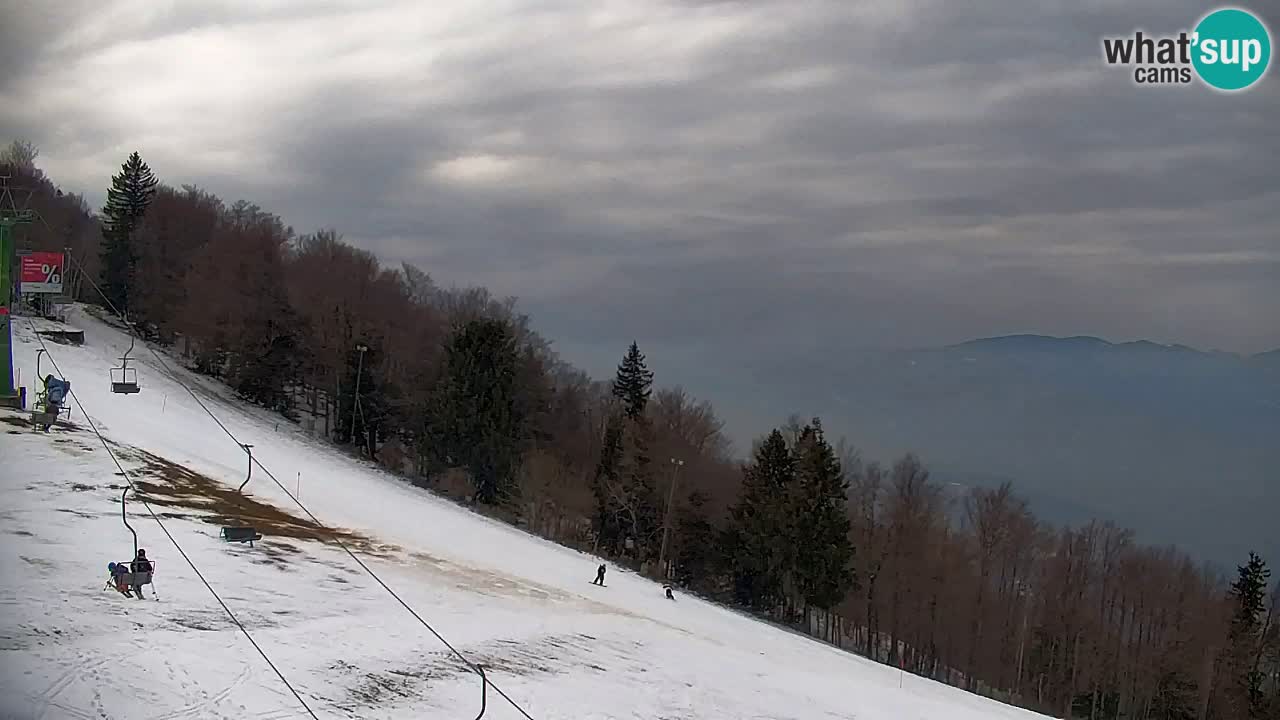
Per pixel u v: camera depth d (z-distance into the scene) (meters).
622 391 123.44
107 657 27.42
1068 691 92.81
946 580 90.94
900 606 92.00
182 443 62.66
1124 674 90.69
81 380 70.62
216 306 99.88
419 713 29.12
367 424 99.44
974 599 93.69
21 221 59.50
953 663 94.81
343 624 35.75
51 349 78.25
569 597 51.56
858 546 95.31
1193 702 88.44
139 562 33.59
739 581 88.06
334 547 47.97
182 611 33.06
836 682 48.47
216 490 53.22
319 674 30.22
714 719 35.44
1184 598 93.06
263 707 26.83
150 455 55.81
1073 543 100.69
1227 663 88.38
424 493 81.69
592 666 38.41
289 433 88.12
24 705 23.52
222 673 28.41
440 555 53.16
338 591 40.16
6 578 32.22
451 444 89.94
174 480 52.09
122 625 30.28
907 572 91.56
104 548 37.81
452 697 31.11
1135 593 95.62
